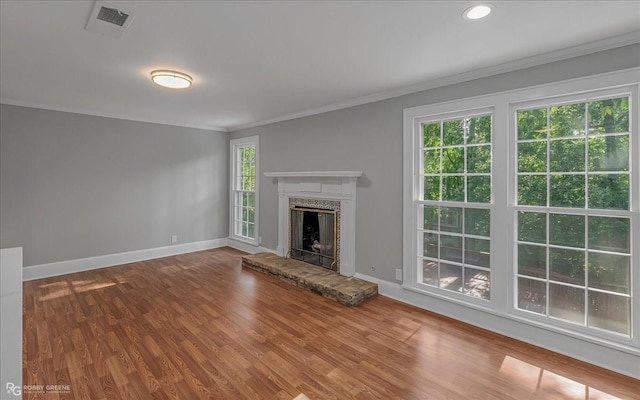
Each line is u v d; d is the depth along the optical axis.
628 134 2.31
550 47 2.45
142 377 2.22
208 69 2.93
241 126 5.94
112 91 3.66
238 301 3.59
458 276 3.22
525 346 2.67
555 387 2.16
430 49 2.49
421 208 3.48
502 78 2.83
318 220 4.60
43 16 2.00
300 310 3.36
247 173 6.09
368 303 3.55
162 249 5.55
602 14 1.97
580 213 2.51
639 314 2.26
